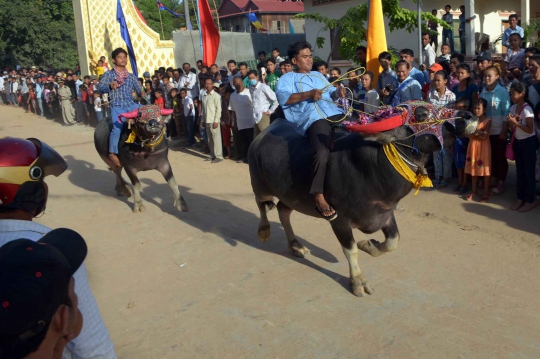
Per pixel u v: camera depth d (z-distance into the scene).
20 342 1.43
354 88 9.38
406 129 4.22
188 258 6.15
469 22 12.25
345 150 4.67
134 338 4.51
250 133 10.73
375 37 8.17
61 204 8.77
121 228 7.36
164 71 15.84
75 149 13.98
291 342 4.30
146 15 33.94
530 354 3.93
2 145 2.23
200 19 13.35
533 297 4.73
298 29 36.12
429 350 4.06
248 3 37.56
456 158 7.66
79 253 1.87
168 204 8.38
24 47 30.39
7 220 2.18
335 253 6.03
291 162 5.14
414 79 7.81
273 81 11.59
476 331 4.27
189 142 13.11
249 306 4.93
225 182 9.53
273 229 6.91
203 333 4.52
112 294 5.34
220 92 11.63
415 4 14.66
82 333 2.21
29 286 1.41
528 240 5.95
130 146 7.62
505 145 7.31
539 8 16.09
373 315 4.62
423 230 6.51
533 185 6.77
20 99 25.55
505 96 7.20
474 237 6.18
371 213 4.65
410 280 5.21
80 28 19.42
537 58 7.23
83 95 17.80
